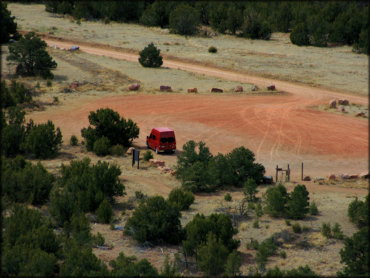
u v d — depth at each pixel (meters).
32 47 138.38
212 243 39.50
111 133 86.12
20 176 54.31
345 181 74.38
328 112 123.62
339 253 41.81
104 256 40.62
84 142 88.75
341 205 60.47
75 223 44.84
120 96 130.38
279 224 52.25
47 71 139.12
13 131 77.69
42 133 78.06
